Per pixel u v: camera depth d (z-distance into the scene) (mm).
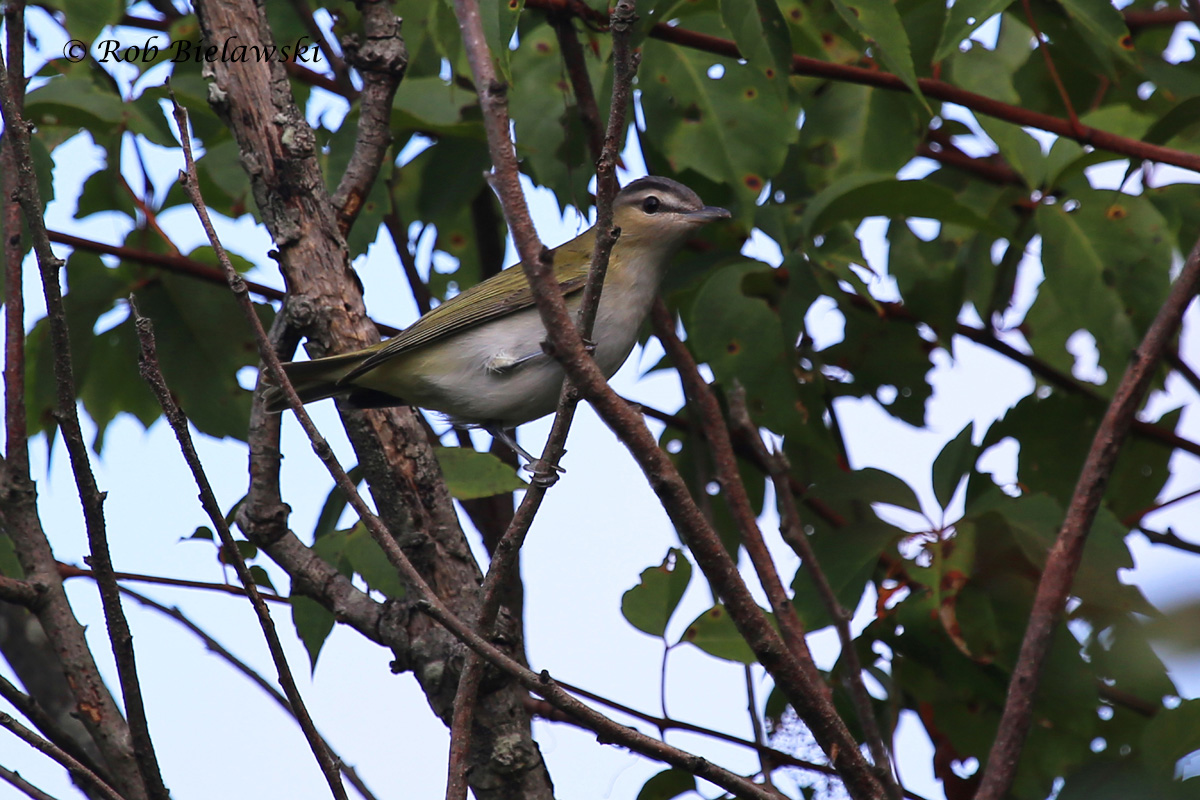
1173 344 10812
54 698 9023
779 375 9148
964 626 8578
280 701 8016
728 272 9320
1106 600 8016
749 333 9164
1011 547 8609
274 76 8188
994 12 7875
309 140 8188
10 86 6336
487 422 10203
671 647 7852
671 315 11125
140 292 10734
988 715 8773
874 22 7723
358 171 8422
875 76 9633
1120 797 6312
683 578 7820
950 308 10555
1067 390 10664
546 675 5605
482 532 10883
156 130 9859
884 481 8750
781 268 9711
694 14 10031
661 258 10164
